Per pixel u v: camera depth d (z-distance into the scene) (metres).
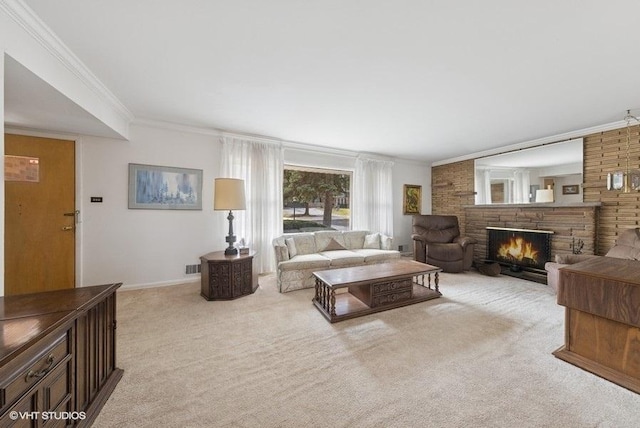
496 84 2.38
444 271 4.36
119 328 2.27
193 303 2.88
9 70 1.62
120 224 3.27
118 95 2.66
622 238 3.03
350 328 2.31
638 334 1.54
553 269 3.23
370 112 3.06
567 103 2.78
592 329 1.73
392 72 2.19
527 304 2.88
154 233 3.45
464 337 2.13
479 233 5.03
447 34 1.71
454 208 5.55
